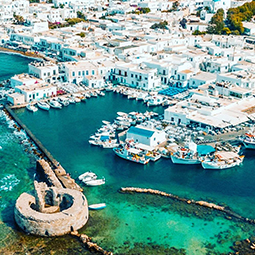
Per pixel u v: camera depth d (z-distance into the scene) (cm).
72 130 16925
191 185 13062
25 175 13350
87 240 10362
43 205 11031
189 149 14625
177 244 10450
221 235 10800
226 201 12269
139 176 13500
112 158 14638
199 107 17638
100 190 12638
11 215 11281
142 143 15250
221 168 13938
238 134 16262
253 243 10500
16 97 19325
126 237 10625
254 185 13138
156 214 11538
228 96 19225
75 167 13975
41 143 15575
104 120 18012
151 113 18512
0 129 16762
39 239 10388
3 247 10088
